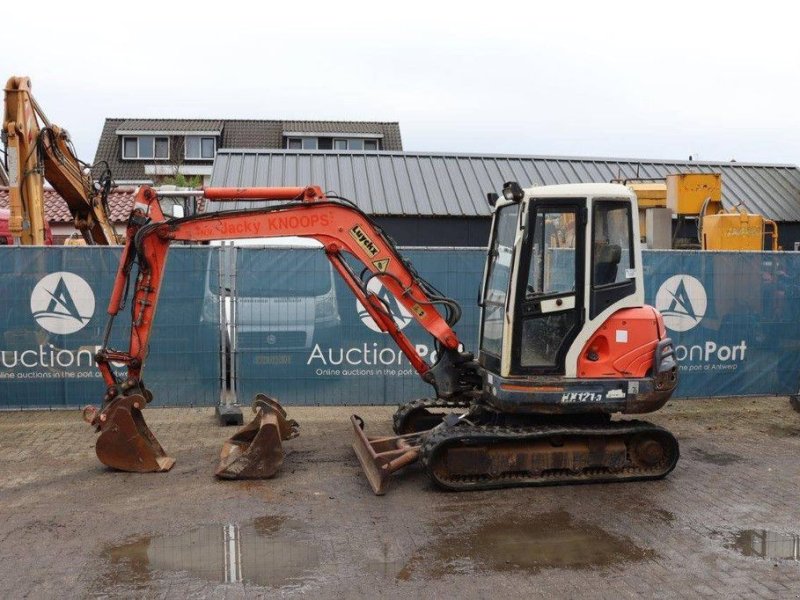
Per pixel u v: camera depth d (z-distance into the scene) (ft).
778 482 22.48
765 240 63.62
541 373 21.85
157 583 15.83
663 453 22.65
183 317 30.17
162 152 139.95
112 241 39.65
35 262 29.60
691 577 16.10
